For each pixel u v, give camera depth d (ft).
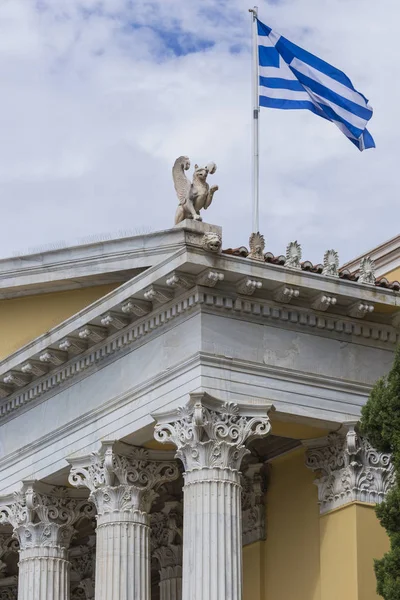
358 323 142.10
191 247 132.77
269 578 147.43
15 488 155.74
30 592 151.64
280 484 149.18
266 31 151.33
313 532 143.95
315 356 139.95
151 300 138.72
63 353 148.87
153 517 164.55
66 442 149.79
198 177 138.21
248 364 136.77
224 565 131.34
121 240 145.48
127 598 139.85
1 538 166.40
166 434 136.46
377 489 140.05
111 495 142.82
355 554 137.49
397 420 127.13
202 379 134.51
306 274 136.87
